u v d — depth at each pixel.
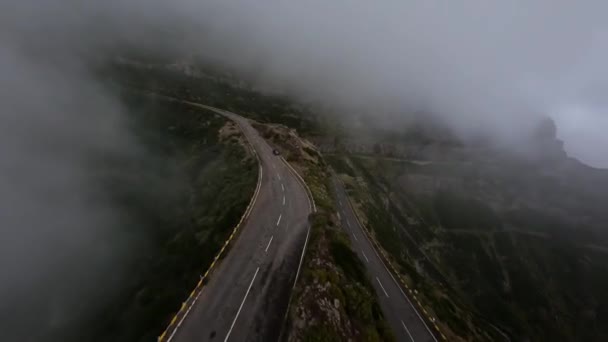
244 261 29.31
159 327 25.03
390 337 25.22
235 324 22.62
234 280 26.80
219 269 28.17
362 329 23.80
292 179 50.53
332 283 25.36
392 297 38.09
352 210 70.38
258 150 63.34
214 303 24.34
